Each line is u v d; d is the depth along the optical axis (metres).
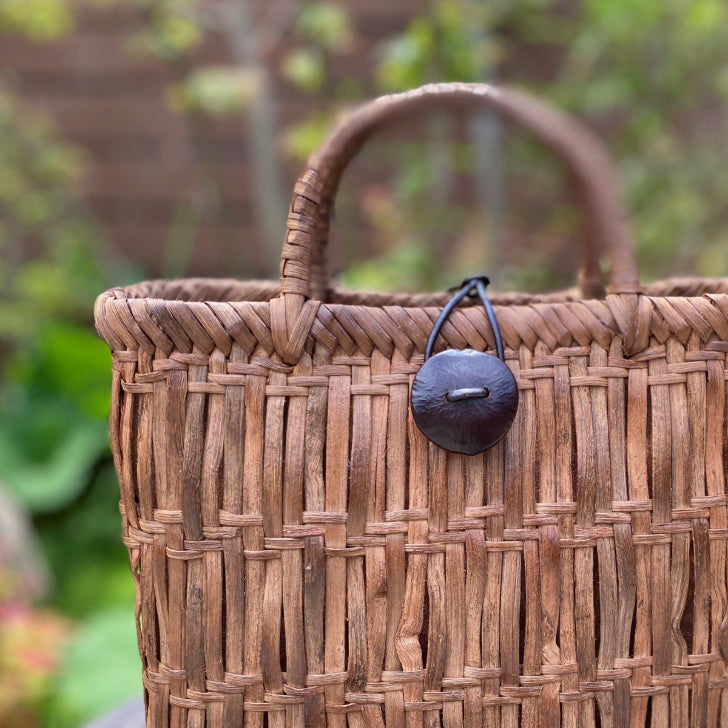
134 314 0.73
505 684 0.74
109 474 2.10
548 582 0.74
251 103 1.95
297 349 0.73
